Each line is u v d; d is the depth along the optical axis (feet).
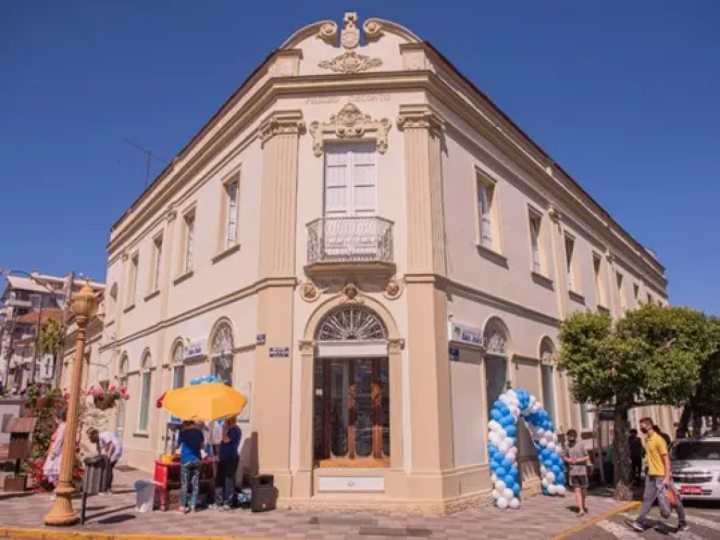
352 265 38.75
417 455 36.55
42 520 32.76
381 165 41.81
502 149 53.47
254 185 45.39
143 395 61.93
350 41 44.47
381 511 35.42
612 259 80.89
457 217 44.50
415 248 39.91
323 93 43.34
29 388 47.42
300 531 30.25
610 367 45.01
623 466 44.96
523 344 51.21
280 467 36.81
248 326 42.86
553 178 63.21
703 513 40.50
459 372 40.93
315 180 41.70
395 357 38.11
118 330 74.79
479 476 40.22
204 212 54.13
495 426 40.93
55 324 141.18
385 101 42.96
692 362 45.24
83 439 63.46
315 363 39.22
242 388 42.09
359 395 38.96
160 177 66.18
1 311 225.76
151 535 28.99
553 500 43.01
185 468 35.70
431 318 38.65
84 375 94.38
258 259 42.78
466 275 44.24
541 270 58.90
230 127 50.16
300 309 39.47
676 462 46.98
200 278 52.54
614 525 34.71
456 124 46.60
